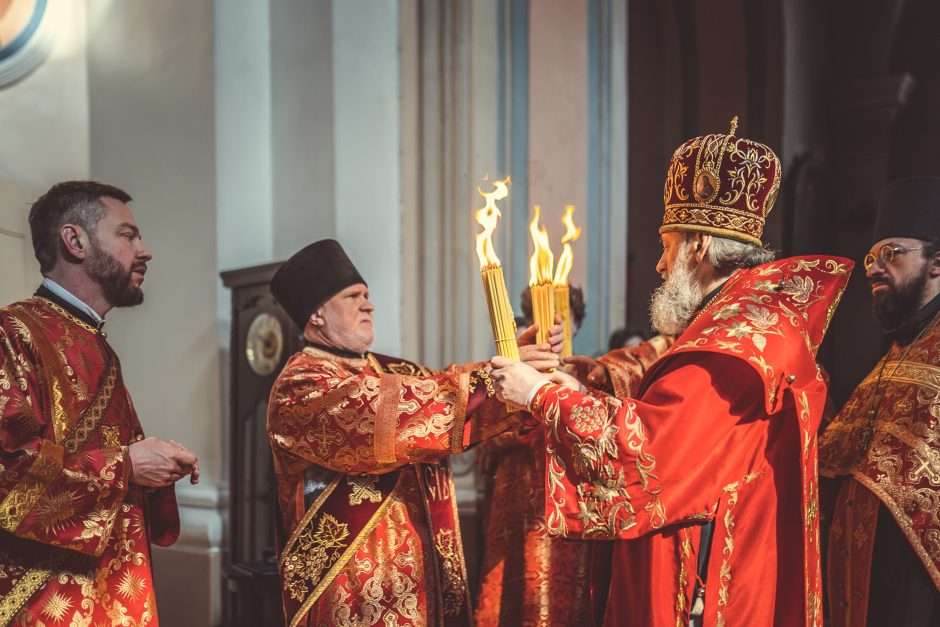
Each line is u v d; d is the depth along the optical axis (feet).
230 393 12.37
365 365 7.68
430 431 6.70
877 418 6.88
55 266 6.40
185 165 13.92
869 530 6.72
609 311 16.05
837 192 28.81
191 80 13.93
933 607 6.50
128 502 6.28
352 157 13.60
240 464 12.26
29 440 5.68
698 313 5.84
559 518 5.26
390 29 13.82
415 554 7.02
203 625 12.77
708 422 5.13
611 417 5.17
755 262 5.88
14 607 5.57
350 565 6.91
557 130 15.10
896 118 28.14
